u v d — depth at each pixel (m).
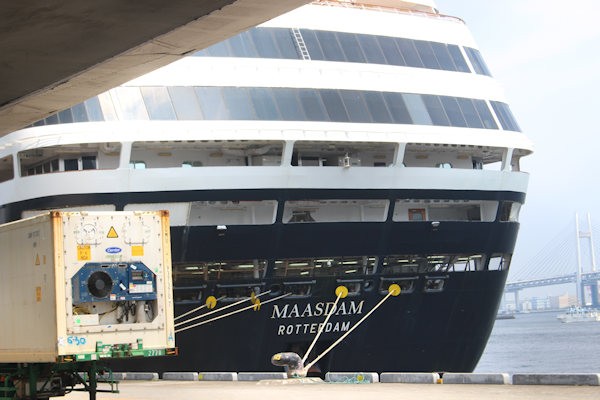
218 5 16.64
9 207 38.56
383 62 41.53
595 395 19.48
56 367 21.05
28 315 20.67
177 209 36.91
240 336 39.06
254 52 39.16
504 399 19.61
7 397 21.98
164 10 16.89
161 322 20.62
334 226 38.94
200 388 27.73
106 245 20.17
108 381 21.31
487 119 43.19
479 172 41.97
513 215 44.62
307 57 39.91
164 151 38.31
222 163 39.06
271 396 23.02
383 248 40.19
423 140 40.22
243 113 37.62
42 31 18.02
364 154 41.69
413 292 41.66
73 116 36.66
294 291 39.50
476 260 43.53
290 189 37.94
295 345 40.84
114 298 20.12
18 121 25.77
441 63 43.44
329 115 38.88
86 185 36.53
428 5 47.78
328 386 26.33
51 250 19.70
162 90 37.34
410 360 42.59
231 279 38.31
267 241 38.06
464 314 43.44
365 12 42.72
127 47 19.28
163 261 20.77
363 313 40.81
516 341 188.62
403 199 40.16
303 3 16.62
